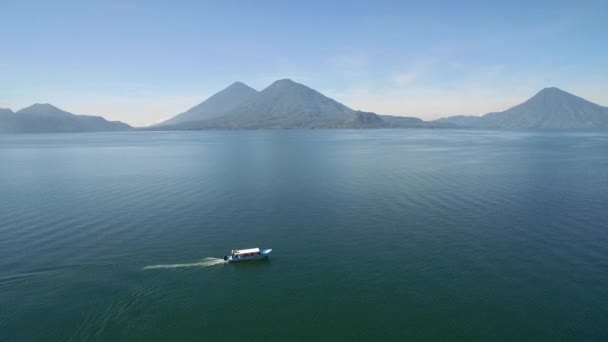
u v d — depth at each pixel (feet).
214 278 177.88
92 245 213.05
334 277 176.76
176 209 280.10
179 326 143.13
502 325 140.56
